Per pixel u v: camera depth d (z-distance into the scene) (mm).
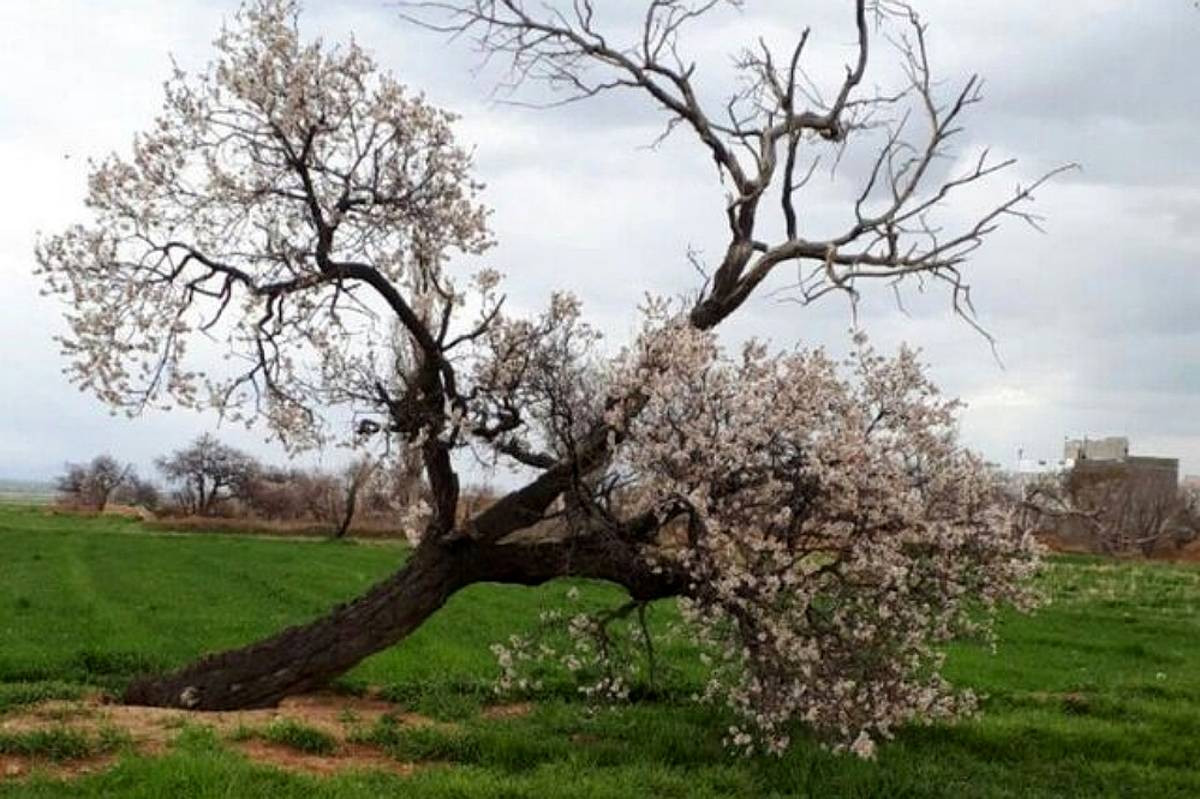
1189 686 20141
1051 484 16641
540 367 12930
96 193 13734
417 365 14359
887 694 12359
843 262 14758
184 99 14305
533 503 13898
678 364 11836
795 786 12047
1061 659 23766
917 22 15320
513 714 15102
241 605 27281
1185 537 48094
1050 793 12672
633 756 12695
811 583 12172
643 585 13375
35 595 28078
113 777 10750
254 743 12477
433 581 14109
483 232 14727
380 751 12727
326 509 76625
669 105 15055
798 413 11828
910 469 12680
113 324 13773
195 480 86062
